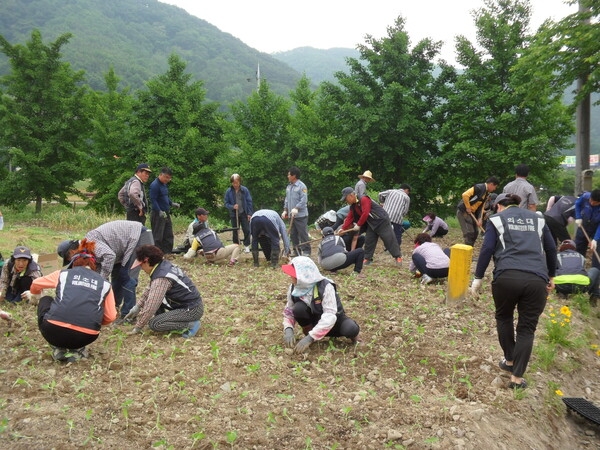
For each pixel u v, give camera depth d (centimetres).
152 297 611
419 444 436
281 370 555
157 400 479
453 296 789
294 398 495
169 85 2114
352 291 866
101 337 627
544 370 616
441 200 1900
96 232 666
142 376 525
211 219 2086
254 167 1869
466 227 1145
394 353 610
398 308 775
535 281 521
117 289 696
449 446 438
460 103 1650
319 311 600
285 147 1872
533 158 1603
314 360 584
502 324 564
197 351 595
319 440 434
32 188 2241
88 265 568
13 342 605
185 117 2050
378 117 1630
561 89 1271
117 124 2195
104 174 2205
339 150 1802
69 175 2289
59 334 523
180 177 2027
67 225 1755
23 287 749
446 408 488
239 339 624
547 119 1599
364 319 725
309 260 602
